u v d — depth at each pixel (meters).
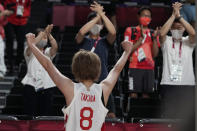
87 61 3.42
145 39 7.21
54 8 11.98
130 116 7.40
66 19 11.97
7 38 9.51
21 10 9.48
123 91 8.38
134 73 7.16
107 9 10.31
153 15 11.48
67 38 10.62
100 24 6.45
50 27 5.40
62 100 7.82
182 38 6.84
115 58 9.03
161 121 5.30
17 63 9.84
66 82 3.45
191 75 6.70
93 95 3.43
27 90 6.62
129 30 7.23
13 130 5.09
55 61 9.47
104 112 3.45
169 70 6.67
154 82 7.71
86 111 3.38
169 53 6.73
